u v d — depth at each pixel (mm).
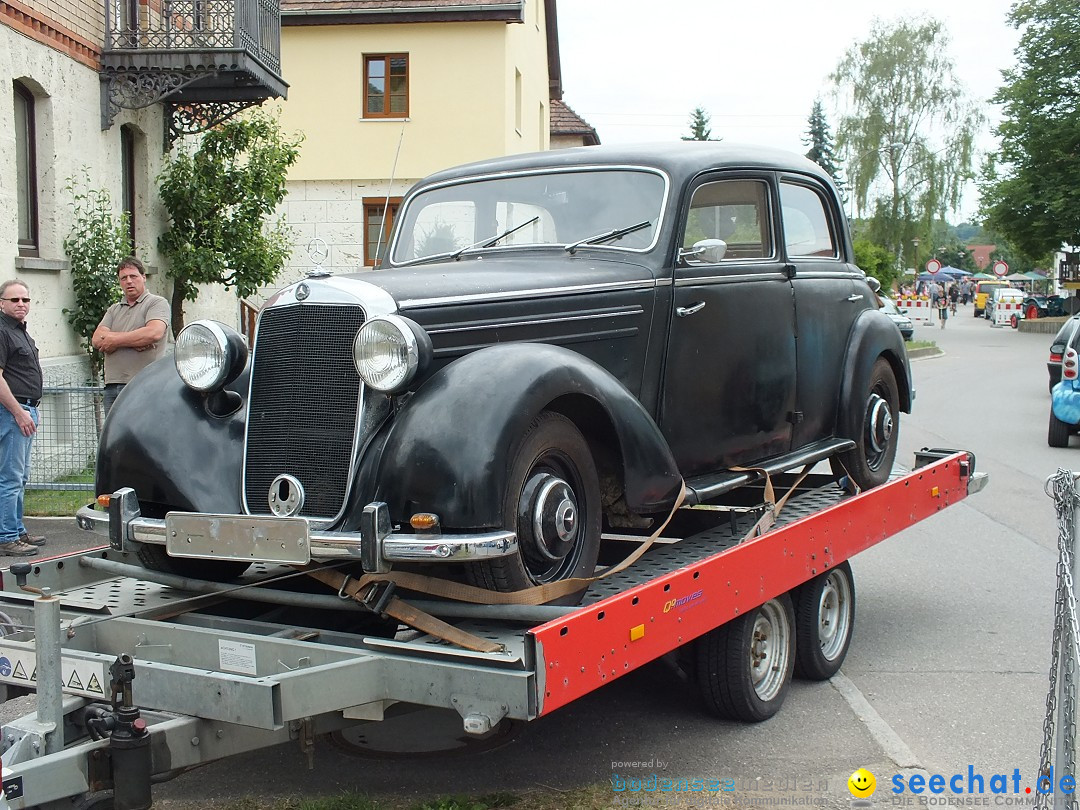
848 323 5926
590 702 4895
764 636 4695
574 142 32500
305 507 3588
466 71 20484
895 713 4770
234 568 4457
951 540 8398
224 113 13898
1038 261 44438
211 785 4012
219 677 3133
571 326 4160
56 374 10555
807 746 4367
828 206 5977
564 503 3621
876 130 53625
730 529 5094
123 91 11953
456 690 3086
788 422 5355
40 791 2826
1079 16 39875
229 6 12562
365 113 20672
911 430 14398
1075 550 3332
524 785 3973
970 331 43219
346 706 3170
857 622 6250
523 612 3418
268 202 13969
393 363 3410
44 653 3100
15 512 7352
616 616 3373
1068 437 12992
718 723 4633
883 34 54344
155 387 4078
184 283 13609
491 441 3357
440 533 3340
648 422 4047
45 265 10469
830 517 4914
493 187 5117
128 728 2943
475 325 3824
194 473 3826
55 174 10867
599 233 4750
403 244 5250
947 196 53625
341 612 4332
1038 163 41312
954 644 5812
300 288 3680
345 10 20094
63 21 10969
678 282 4609
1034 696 4988
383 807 3781
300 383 3635
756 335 5070
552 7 27016
